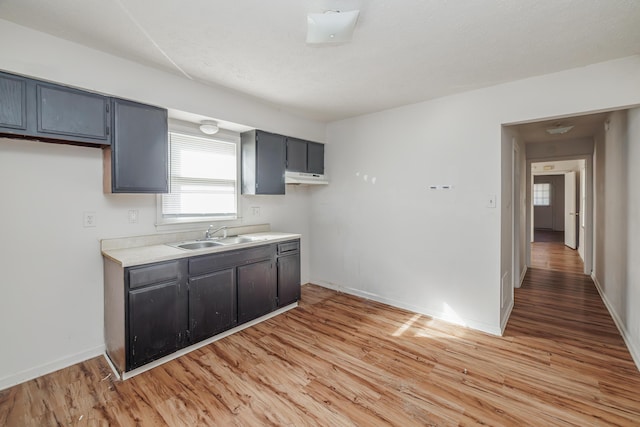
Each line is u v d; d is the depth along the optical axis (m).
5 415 1.75
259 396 1.93
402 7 1.61
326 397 1.92
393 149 3.47
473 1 1.55
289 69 2.42
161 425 1.69
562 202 11.27
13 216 2.02
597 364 2.27
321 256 4.31
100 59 2.13
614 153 3.15
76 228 2.29
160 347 2.25
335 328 2.94
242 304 2.87
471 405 1.84
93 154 2.35
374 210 3.67
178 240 2.90
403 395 1.94
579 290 4.09
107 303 2.36
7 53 1.78
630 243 2.58
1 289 1.98
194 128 3.04
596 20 1.72
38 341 2.13
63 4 1.60
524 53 2.13
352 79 2.62
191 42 2.01
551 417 1.73
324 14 1.57
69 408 1.81
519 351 2.48
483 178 2.83
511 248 3.38
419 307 3.31
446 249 3.09
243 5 1.60
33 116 1.86
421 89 2.85
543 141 5.10
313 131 3.98
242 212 3.52
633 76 2.17
